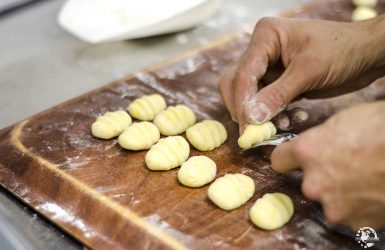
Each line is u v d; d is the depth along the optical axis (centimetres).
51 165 45
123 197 43
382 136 36
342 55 47
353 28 48
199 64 58
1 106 55
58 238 42
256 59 48
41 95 57
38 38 67
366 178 37
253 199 43
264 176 45
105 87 54
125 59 63
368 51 48
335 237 40
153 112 50
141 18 66
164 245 39
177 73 57
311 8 69
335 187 38
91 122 50
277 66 50
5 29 69
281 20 49
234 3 74
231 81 49
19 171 46
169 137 47
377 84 55
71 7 66
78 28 64
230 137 49
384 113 37
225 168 46
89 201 42
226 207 42
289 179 45
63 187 44
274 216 41
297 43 48
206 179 44
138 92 54
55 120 50
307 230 41
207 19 69
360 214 39
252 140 46
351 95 54
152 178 44
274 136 48
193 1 67
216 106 52
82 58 63
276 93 46
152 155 45
